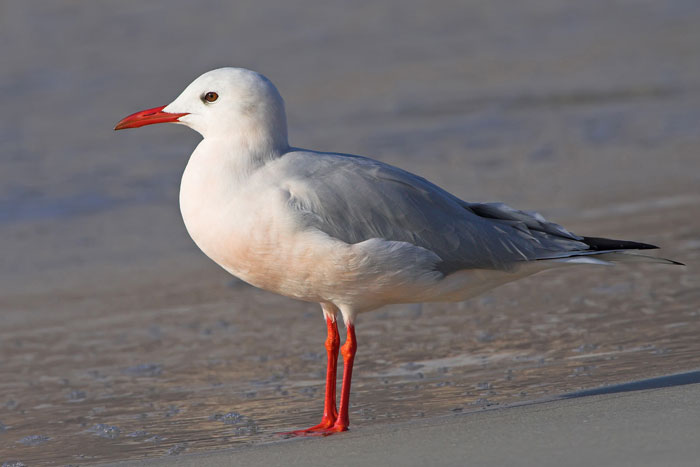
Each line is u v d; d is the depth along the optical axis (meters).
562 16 41.84
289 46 36.84
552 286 13.56
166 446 8.59
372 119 27.22
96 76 32.59
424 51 36.25
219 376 10.90
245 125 8.76
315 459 7.11
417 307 13.09
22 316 13.98
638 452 6.38
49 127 27.05
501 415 7.65
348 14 41.59
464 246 8.86
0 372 11.51
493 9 42.84
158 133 26.69
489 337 11.48
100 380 11.02
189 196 8.73
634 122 25.64
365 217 8.62
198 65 34.09
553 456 6.49
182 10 41.00
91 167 23.33
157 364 11.53
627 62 33.50
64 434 9.16
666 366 9.59
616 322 11.59
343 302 8.96
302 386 10.36
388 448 7.14
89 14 39.81
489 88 30.66
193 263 16.77
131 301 14.53
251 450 7.62
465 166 22.12
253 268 8.75
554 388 9.24
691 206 17.47
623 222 16.64
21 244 18.17
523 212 9.19
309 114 28.08
